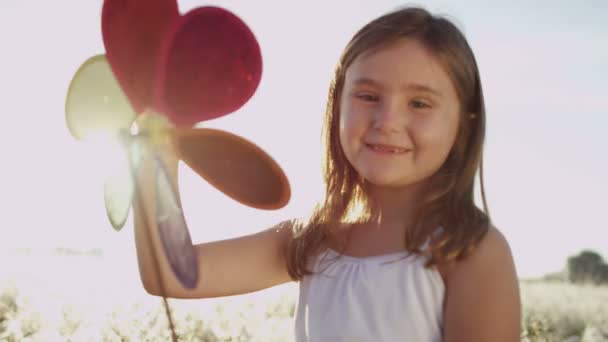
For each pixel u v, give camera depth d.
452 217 2.22
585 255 23.20
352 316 2.24
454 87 2.21
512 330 2.17
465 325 2.16
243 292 2.45
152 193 1.91
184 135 1.83
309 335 2.33
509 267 2.19
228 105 1.80
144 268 2.18
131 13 1.79
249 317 4.93
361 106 2.21
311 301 2.35
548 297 8.35
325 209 2.42
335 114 2.48
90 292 6.22
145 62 1.80
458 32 2.25
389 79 2.16
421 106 2.17
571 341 5.34
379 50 2.18
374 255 2.29
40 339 3.98
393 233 2.28
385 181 2.19
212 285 2.37
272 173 1.84
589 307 7.33
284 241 2.51
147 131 1.79
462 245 2.14
